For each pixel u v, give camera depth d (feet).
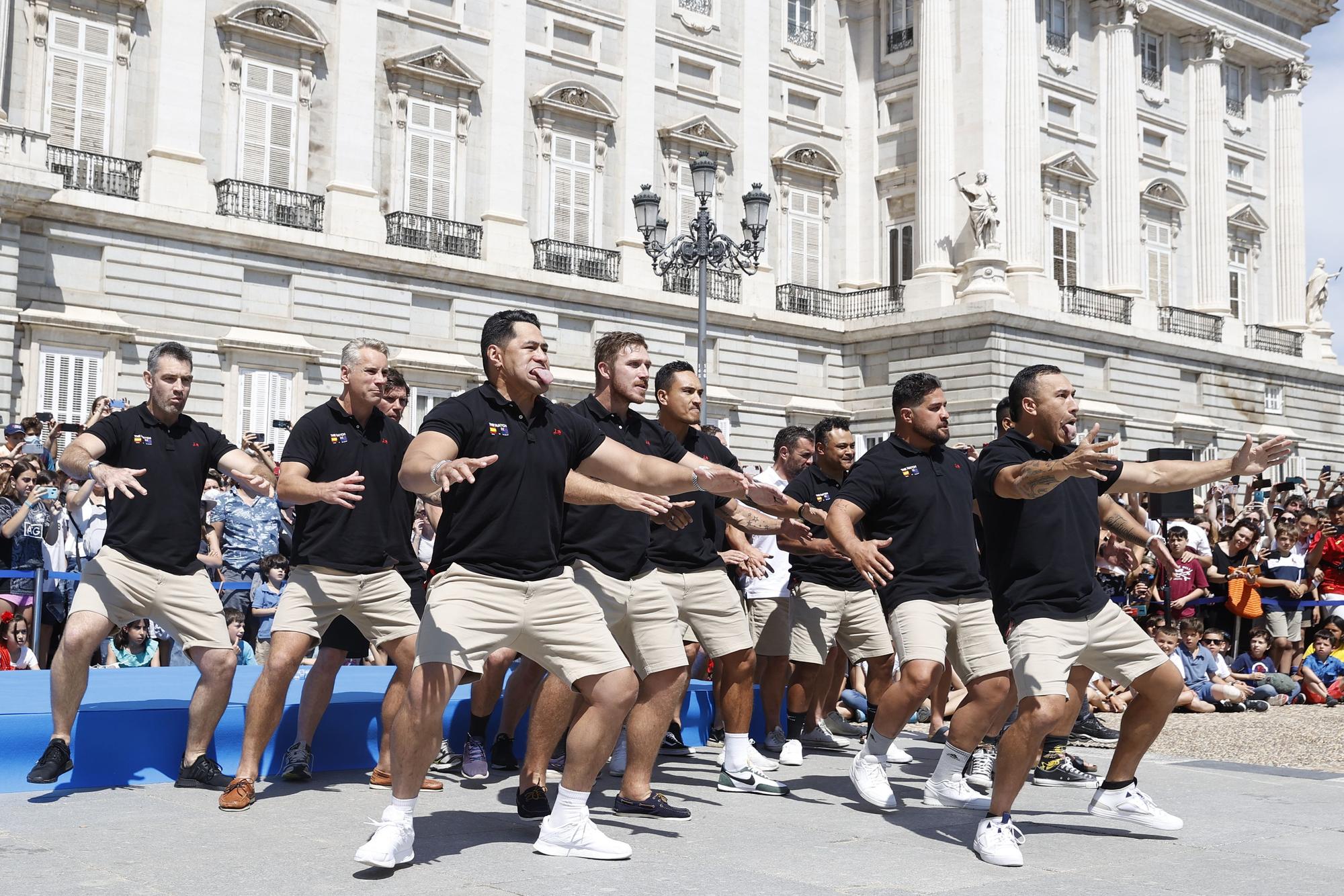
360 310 82.48
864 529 21.24
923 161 104.78
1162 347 112.37
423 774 15.74
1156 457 40.50
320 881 14.90
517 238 90.33
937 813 20.61
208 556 38.78
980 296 99.91
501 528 16.01
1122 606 44.06
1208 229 122.11
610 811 20.01
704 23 102.94
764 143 104.99
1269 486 68.33
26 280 70.18
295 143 81.97
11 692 24.61
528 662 23.59
